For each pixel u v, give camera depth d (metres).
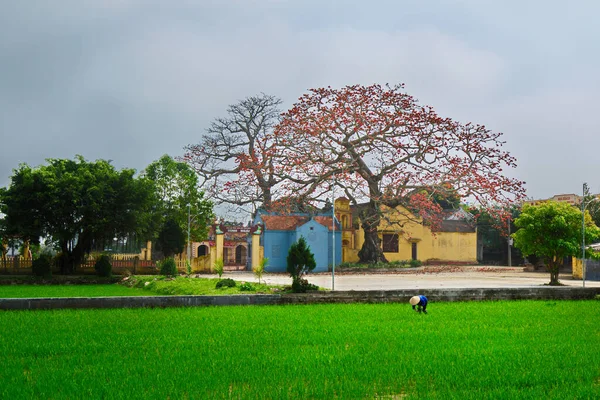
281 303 23.11
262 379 10.16
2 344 13.59
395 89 55.47
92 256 55.16
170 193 63.34
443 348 13.09
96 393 9.26
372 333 15.27
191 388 9.57
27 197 43.22
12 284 41.03
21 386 9.68
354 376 10.44
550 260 38.19
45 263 43.06
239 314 19.48
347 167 56.16
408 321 17.89
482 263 79.06
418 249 72.19
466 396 9.12
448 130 53.38
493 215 55.00
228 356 12.15
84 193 44.34
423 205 56.56
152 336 14.73
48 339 14.26
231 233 74.25
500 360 11.63
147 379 10.12
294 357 11.99
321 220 63.31
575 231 37.12
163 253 58.53
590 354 12.23
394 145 55.41
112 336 14.70
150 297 21.59
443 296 24.58
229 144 76.31
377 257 61.72
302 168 56.31
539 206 38.53
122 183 46.25
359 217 62.53
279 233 60.06
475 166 53.84
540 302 24.22
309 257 26.02
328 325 16.83
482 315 19.45
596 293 25.97
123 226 45.62
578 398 8.98
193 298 22.05
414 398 8.98
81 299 21.06
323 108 55.62
